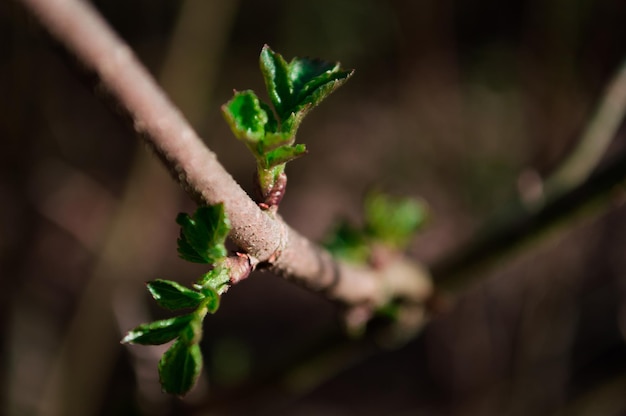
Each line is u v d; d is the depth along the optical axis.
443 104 1.19
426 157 1.34
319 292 0.30
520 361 0.96
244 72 1.58
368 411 1.29
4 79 0.74
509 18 1.32
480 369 1.09
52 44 0.22
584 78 1.03
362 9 1.26
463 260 0.41
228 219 0.22
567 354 0.97
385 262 0.39
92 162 1.42
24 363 0.79
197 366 0.21
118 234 0.76
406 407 1.28
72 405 0.75
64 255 1.17
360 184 1.54
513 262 0.42
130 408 0.49
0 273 0.79
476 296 1.10
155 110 0.22
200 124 1.32
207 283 0.22
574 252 0.96
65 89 1.41
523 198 0.41
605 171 0.39
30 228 0.79
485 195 1.13
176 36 0.91
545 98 1.00
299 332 1.40
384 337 0.43
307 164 1.64
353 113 1.61
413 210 0.40
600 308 1.22
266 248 0.24
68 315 1.08
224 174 0.23
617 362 1.20
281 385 0.45
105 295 0.75
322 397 1.33
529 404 0.96
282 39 1.36
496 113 1.21
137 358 0.46
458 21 1.32
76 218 1.05
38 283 0.97
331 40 1.31
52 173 0.91
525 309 0.95
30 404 0.76
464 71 1.27
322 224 1.54
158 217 0.89
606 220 1.22
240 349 0.54
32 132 0.77
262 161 0.24
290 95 0.24
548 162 0.99
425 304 0.42
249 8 1.55
